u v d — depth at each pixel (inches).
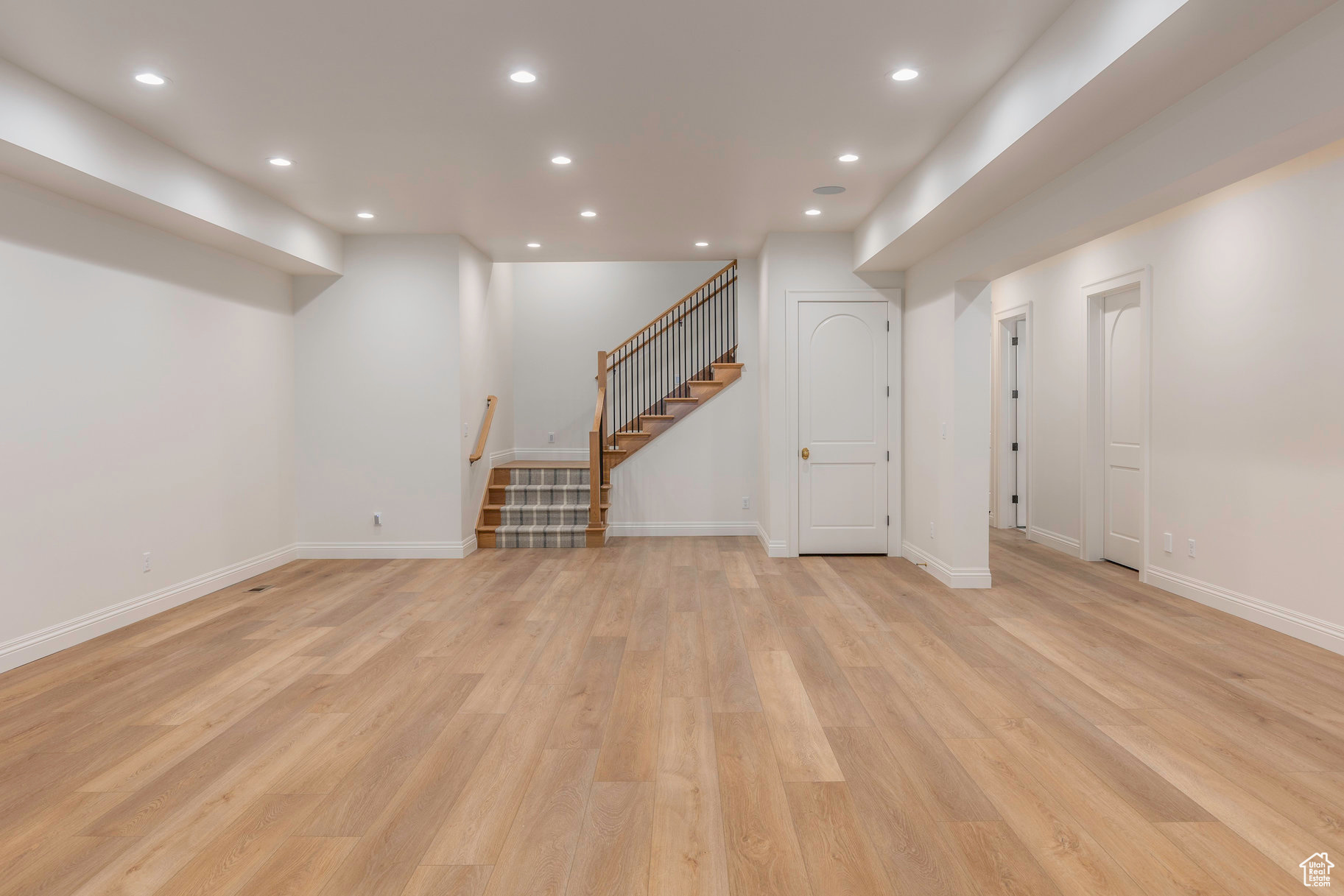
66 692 136.6
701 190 204.8
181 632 174.4
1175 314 199.9
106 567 173.9
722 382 305.6
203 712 127.6
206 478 210.7
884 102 146.9
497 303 325.1
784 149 172.7
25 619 152.4
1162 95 111.8
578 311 367.2
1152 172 120.6
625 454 305.9
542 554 270.8
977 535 213.9
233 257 223.1
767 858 84.6
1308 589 158.7
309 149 171.3
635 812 95.0
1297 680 137.9
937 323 225.5
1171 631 169.2
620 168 185.3
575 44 123.4
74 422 164.6
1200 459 190.9
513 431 363.9
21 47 123.3
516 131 160.7
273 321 245.6
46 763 108.8
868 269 254.2
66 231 161.9
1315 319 154.6
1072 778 102.5
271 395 244.7
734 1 110.2
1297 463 160.2
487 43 122.7
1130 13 96.9
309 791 100.7
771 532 263.7
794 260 258.7
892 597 204.7
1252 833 88.9
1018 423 315.9
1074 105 115.4
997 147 138.3
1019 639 165.2
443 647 162.9
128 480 180.7
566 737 117.5
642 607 195.9
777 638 168.7
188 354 202.7
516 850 86.7
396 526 262.2
